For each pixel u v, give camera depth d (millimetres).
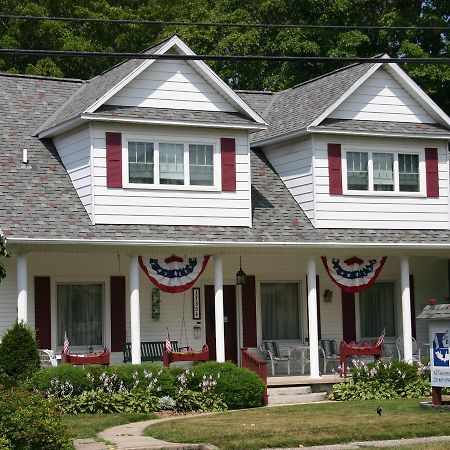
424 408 24656
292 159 32719
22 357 25766
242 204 30547
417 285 35906
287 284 34219
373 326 35219
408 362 30312
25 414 17781
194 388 26406
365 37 46125
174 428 21797
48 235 27250
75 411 24672
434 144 33406
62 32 47312
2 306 29250
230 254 30219
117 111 28859
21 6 46875
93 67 48500
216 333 29594
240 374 26672
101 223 28531
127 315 31469
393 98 32906
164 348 29875
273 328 33812
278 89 46375
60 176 30062
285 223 31172
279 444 19609
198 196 29906
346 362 31344
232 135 30578
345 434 20531
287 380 29516
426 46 48125
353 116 32250
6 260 29391
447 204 33438
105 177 28766
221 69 47188
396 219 32562
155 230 28984
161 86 29734
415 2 48344
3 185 28859
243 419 23281
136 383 25906
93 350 30859
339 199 31844
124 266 31547
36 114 32750
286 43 45781
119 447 19344
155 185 29359
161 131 29547
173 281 29344
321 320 34250
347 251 31703
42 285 30250
